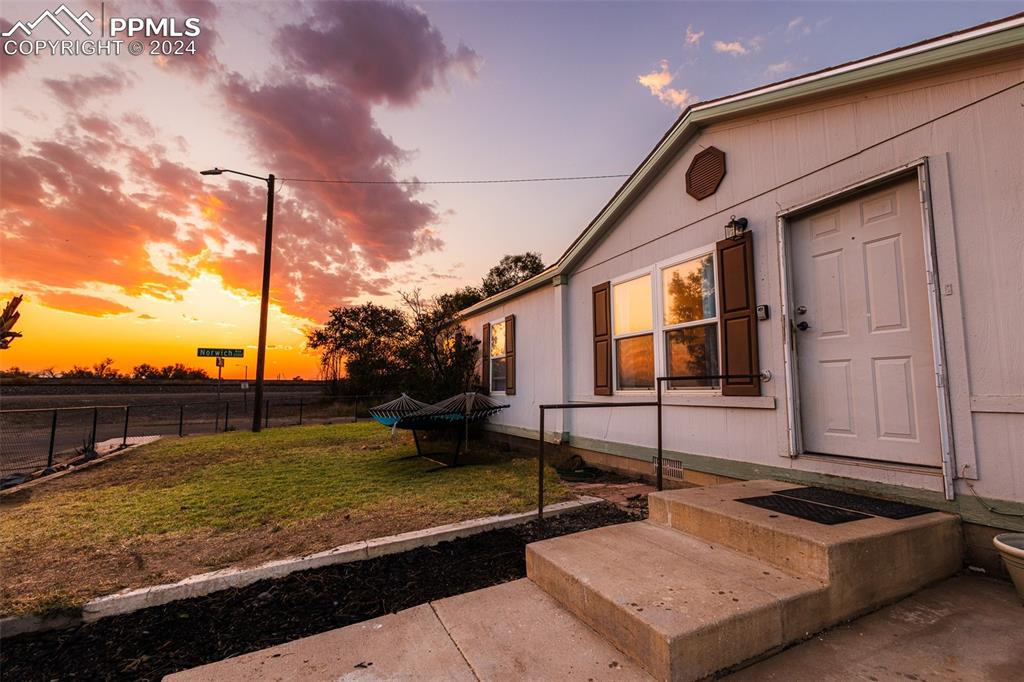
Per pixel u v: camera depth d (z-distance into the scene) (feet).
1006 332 7.57
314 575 8.70
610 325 18.53
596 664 5.53
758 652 5.55
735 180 13.21
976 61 8.09
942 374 8.32
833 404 10.65
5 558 9.45
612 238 18.74
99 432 39.60
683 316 15.10
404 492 14.76
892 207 9.68
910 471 8.77
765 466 11.93
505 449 27.48
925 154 8.84
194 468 20.39
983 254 7.91
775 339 11.80
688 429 14.65
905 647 5.67
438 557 9.58
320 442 29.60
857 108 10.17
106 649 6.49
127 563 9.10
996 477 7.58
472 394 21.57
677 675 4.94
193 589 7.97
